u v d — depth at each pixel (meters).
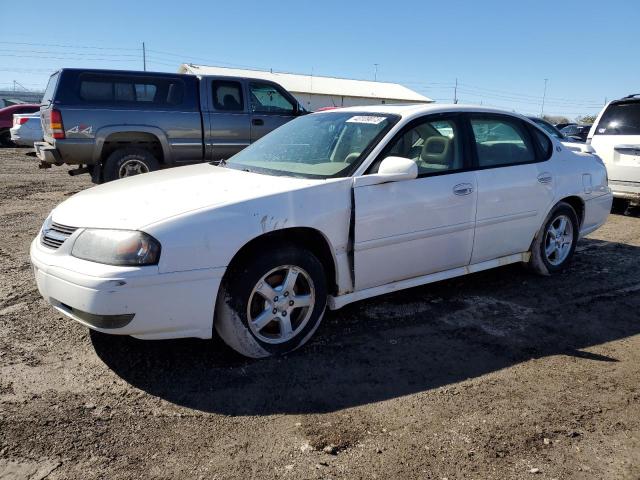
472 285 4.91
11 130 16.08
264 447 2.54
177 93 8.50
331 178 3.59
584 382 3.22
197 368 3.26
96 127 7.87
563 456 2.53
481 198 4.30
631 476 2.41
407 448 2.55
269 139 4.60
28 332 3.67
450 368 3.35
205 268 3.01
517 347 3.67
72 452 2.46
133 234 2.90
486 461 2.48
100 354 3.40
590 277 5.23
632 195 8.11
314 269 3.47
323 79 50.44
